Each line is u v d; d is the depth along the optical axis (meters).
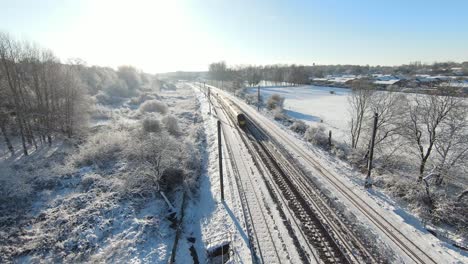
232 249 12.45
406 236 12.97
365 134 27.48
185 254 12.59
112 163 22.17
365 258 11.65
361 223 14.05
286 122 39.97
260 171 20.94
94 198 16.81
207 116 43.09
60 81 27.95
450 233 13.44
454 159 18.77
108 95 57.00
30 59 25.14
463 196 16.23
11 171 19.31
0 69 22.86
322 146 28.05
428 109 19.36
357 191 17.55
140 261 11.86
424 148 23.80
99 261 11.70
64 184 18.69
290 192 17.50
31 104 25.58
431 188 17.39
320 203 16.14
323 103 63.50
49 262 11.71
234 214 15.29
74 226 14.07
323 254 11.91
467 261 11.21
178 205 16.42
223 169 21.64
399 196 17.11
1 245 12.54
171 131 30.97
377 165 22.95
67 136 28.56
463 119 18.36
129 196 17.05
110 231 13.84
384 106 24.50
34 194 17.31
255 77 115.44
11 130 27.55
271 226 13.99
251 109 49.97
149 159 19.38
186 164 21.17
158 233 13.80
